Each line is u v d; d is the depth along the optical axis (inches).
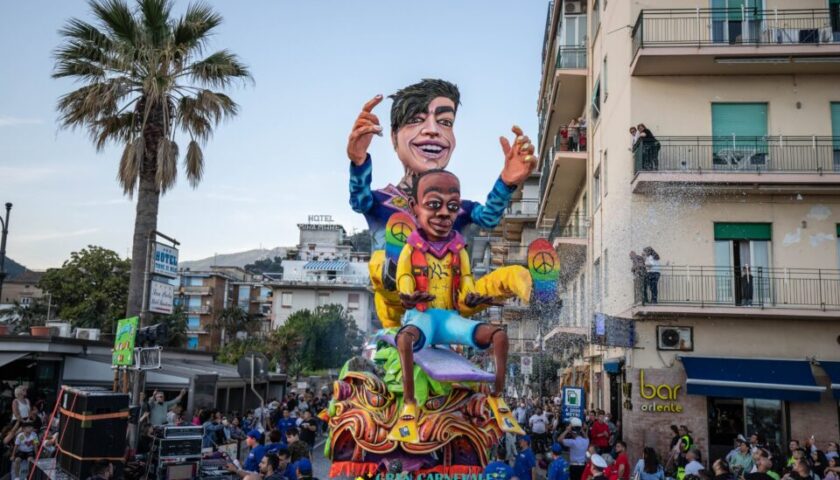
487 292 215.3
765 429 702.5
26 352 657.0
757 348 709.9
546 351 1175.6
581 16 1040.2
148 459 467.5
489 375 197.5
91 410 397.1
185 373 739.4
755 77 745.6
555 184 1072.8
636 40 733.3
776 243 723.4
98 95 629.3
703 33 741.3
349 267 2610.7
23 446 470.3
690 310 695.1
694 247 726.5
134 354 513.3
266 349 1985.7
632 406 709.9
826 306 699.4
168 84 644.7
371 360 234.7
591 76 964.0
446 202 212.5
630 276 731.4
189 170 676.1
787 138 733.9
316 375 1964.8
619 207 780.0
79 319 1739.7
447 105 238.4
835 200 725.9
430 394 212.7
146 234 630.5
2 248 879.1
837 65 718.5
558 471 402.9
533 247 224.2
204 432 553.3
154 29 663.1
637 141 711.1
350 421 213.0
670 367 709.9
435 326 210.4
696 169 716.0
